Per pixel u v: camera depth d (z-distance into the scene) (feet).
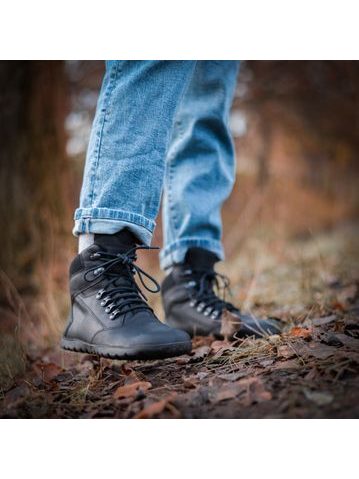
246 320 5.21
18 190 10.13
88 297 4.47
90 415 3.74
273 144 19.79
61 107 11.19
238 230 15.61
